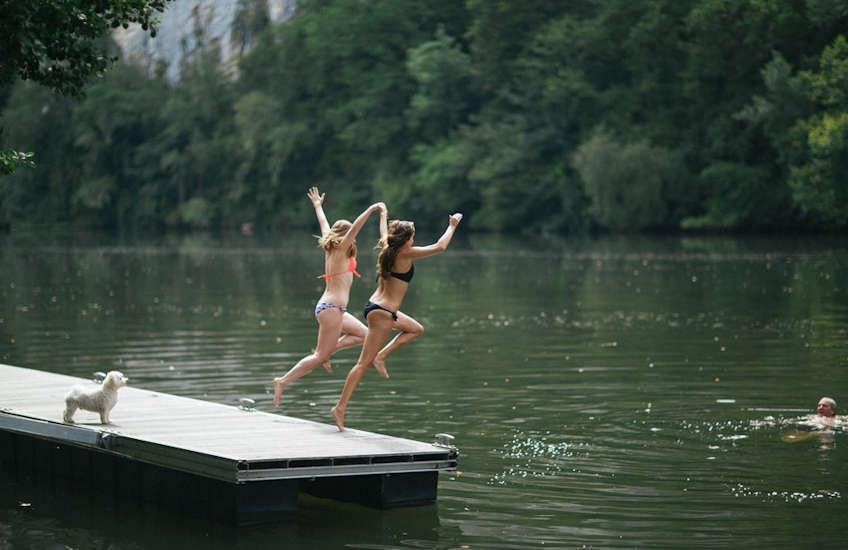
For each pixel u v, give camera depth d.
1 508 12.18
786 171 66.81
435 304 33.38
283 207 104.25
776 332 24.70
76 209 113.38
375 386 18.73
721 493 11.72
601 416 15.79
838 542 10.08
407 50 93.88
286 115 105.25
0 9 15.58
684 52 75.81
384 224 12.48
